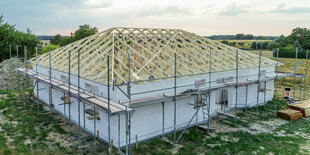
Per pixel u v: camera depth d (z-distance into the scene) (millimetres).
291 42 69500
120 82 11195
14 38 41375
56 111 16609
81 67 14125
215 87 13453
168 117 12891
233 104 17375
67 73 14070
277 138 12383
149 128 12109
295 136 12805
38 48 48281
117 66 13375
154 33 18297
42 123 14234
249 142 11883
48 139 11891
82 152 10594
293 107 17203
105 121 11484
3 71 26312
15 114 15656
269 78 17234
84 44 16953
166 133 12922
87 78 12492
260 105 19031
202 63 15508
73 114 14305
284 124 14734
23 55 43312
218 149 11070
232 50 19609
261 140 12172
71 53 16422
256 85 18578
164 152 10711
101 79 12086
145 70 12648
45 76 17094
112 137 11156
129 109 9562
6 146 10859
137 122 11555
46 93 18266
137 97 11547
